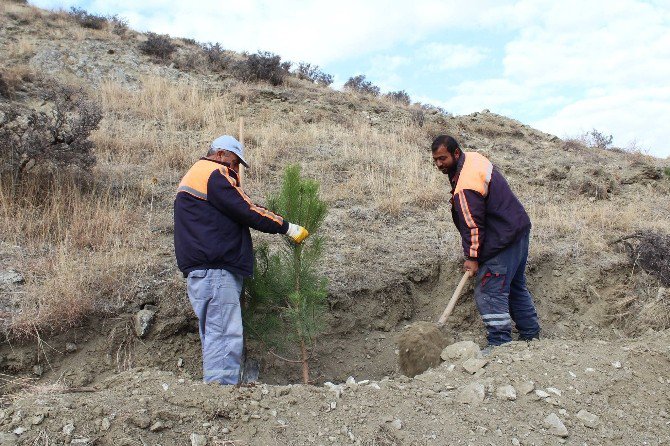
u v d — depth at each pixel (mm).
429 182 8398
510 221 4289
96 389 3416
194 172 3695
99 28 16625
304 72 18000
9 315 4121
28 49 12727
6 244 5102
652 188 9523
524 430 3221
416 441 3082
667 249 5891
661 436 3293
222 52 16422
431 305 5633
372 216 6977
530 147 12312
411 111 13492
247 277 4043
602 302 5777
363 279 5406
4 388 3859
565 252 6188
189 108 11102
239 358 3725
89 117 6535
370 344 5109
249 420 3125
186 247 3656
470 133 12867
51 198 5898
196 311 3691
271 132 10250
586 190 9000
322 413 3262
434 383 3686
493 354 4012
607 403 3504
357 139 10547
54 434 2797
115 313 4402
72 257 4969
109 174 7156
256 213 3707
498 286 4414
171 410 3064
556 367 3789
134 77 13008
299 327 4102
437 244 6180
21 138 6203
